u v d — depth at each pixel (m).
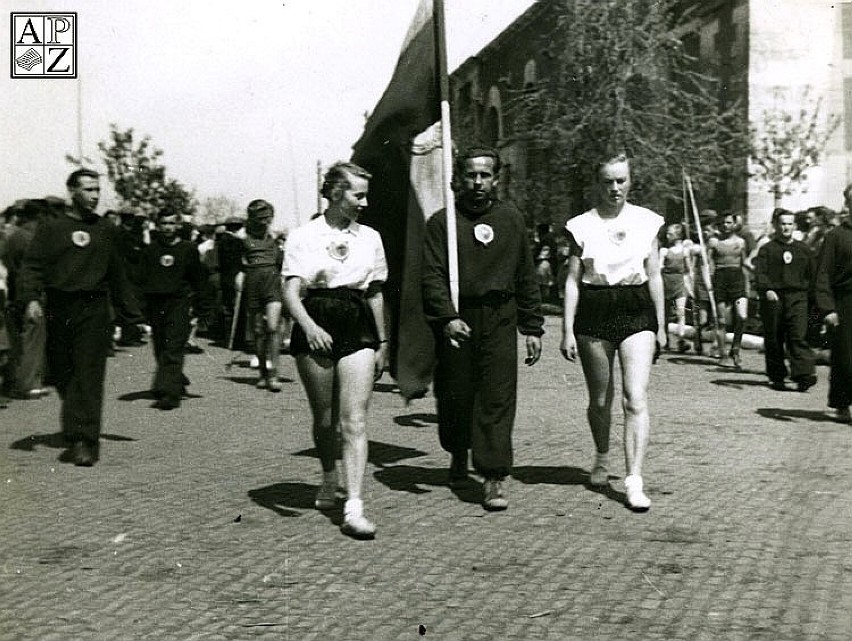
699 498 6.29
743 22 21.31
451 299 6.00
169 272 10.02
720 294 13.41
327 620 4.23
